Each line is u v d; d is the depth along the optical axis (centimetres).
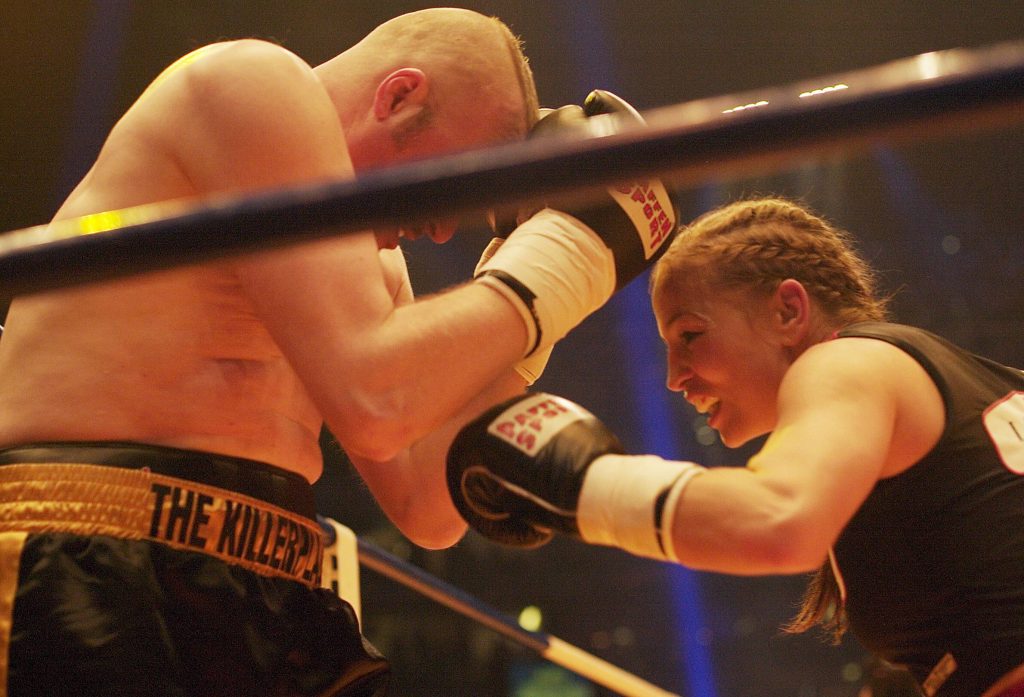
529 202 69
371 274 137
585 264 148
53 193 701
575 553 930
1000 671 134
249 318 149
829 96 64
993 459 138
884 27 933
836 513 115
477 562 880
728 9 905
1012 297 1017
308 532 155
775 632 939
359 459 184
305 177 138
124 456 138
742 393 154
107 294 142
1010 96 61
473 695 812
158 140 144
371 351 131
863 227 1084
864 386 128
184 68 149
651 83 961
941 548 137
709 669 929
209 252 69
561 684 819
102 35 678
